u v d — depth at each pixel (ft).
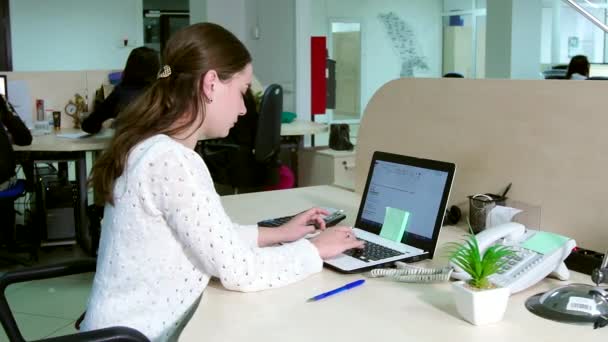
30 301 10.12
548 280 4.46
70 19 25.34
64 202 12.64
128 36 26.23
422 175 5.29
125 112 4.26
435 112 6.24
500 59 17.21
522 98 5.33
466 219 5.91
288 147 15.35
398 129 6.74
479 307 3.65
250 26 19.66
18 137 11.20
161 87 4.18
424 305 4.04
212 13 19.48
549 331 3.58
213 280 4.57
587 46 29.30
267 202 7.08
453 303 4.06
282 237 5.20
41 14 24.90
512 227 4.60
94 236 11.83
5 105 11.01
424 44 30.50
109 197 4.05
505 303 3.72
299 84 16.98
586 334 3.53
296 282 4.49
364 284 4.46
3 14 24.35
